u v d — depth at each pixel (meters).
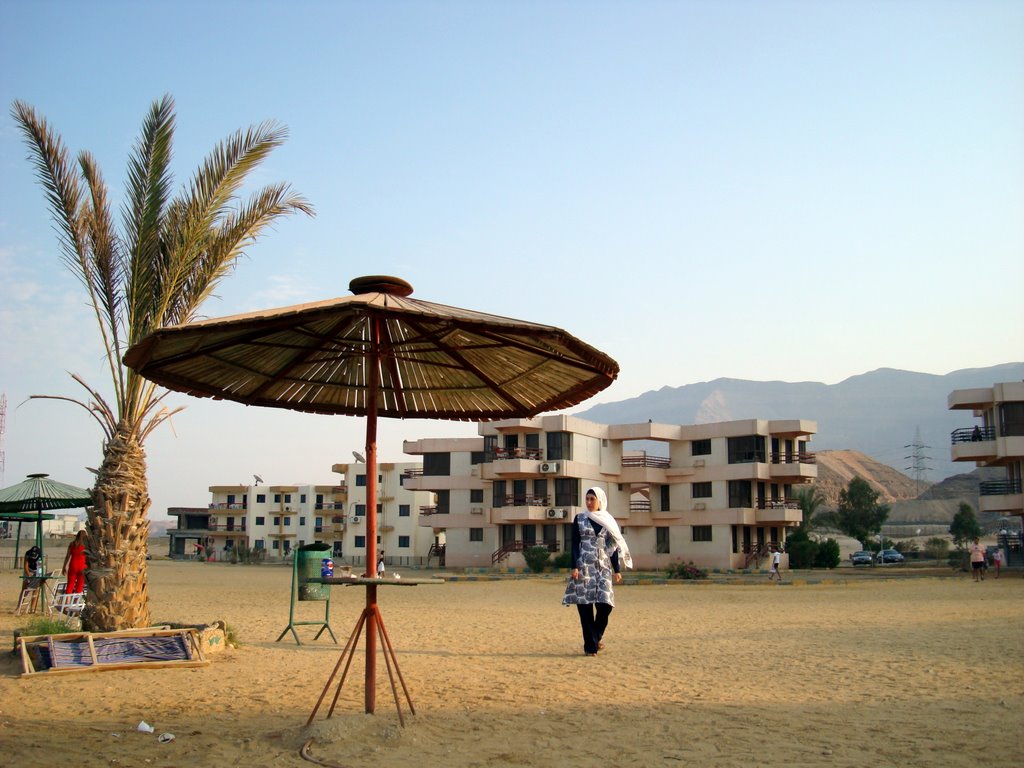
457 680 9.48
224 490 104.38
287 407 7.85
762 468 57.84
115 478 11.29
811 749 6.21
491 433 58.78
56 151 11.78
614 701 8.20
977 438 49.78
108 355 11.72
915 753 6.05
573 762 5.84
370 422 6.60
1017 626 16.05
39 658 10.06
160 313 12.01
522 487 57.94
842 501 90.00
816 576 45.75
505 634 15.35
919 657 11.47
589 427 58.78
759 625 17.14
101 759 5.89
